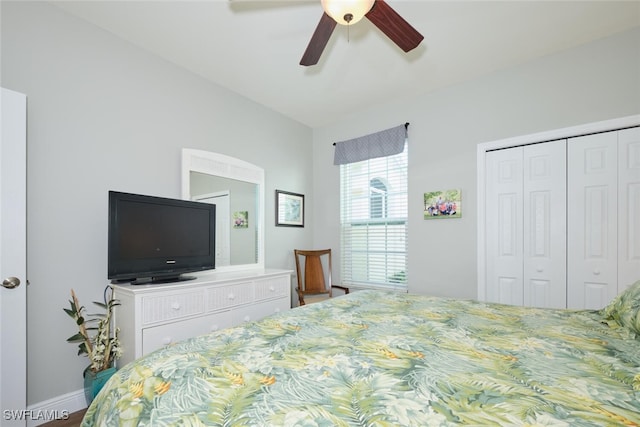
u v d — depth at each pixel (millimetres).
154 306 1875
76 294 1921
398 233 3275
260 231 3164
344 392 747
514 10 1914
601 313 1470
